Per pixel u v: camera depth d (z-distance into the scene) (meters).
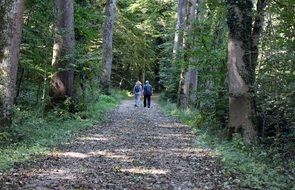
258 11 13.54
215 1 16.69
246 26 13.51
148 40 50.00
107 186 8.35
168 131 17.19
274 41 12.72
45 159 10.55
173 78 33.78
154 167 10.27
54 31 18.89
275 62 12.04
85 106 20.70
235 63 13.61
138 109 29.28
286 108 12.17
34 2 18.66
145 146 13.29
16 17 12.51
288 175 9.38
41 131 14.09
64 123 16.98
